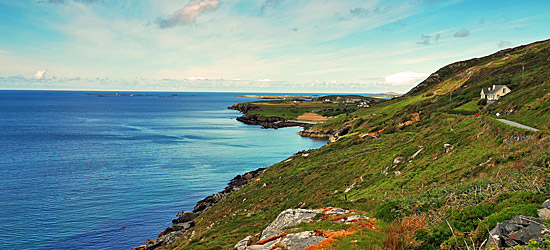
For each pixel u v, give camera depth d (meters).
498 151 31.19
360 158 56.44
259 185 61.72
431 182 31.47
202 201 61.03
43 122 192.00
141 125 189.25
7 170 80.75
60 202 59.47
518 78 98.06
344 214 23.11
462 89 122.06
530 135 30.56
